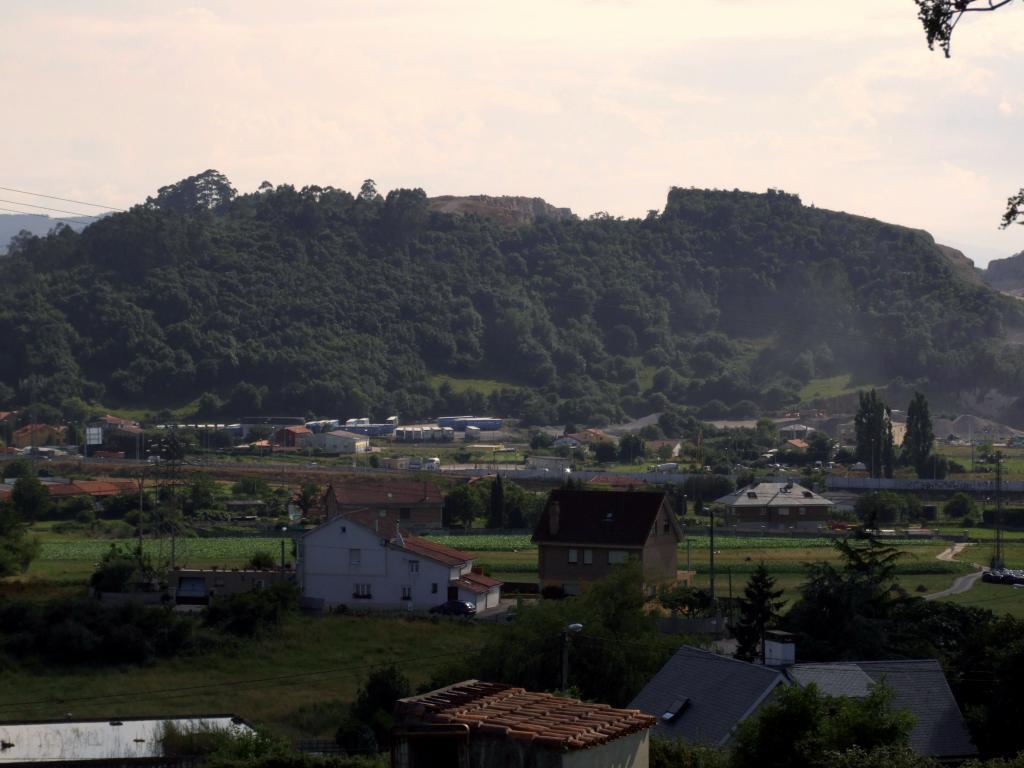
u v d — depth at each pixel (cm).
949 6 8731
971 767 12125
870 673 15025
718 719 14438
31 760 16125
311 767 13988
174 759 15725
